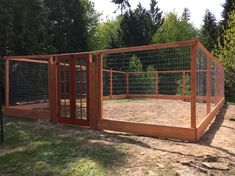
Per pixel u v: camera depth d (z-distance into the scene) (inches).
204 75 299.0
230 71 779.4
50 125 318.3
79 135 264.5
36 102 427.2
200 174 167.9
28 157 201.9
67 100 320.5
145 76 658.2
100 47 1211.2
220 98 515.8
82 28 960.3
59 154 205.5
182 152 206.7
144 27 1284.4
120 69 686.5
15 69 422.0
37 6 617.9
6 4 542.0
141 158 192.9
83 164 183.3
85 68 303.3
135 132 270.1
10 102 414.9
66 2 919.7
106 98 627.2
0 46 552.4
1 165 188.5
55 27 898.7
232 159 198.4
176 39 1382.9
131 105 517.0
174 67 613.9
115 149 213.8
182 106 501.4
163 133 254.5
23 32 582.9
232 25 901.8
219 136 268.2
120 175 165.6
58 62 329.1
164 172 169.0
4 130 290.2
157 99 641.0
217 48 1120.2
